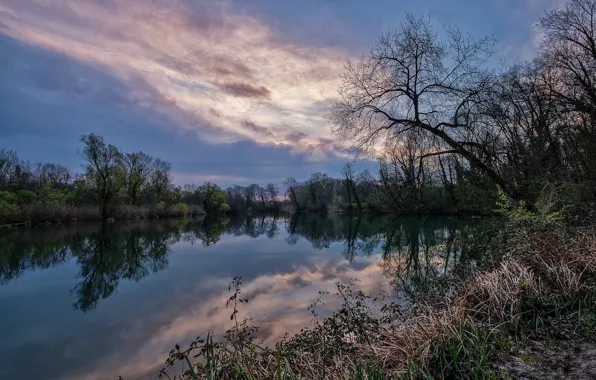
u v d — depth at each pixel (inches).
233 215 3772.1
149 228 1668.3
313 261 692.1
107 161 1904.5
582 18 646.5
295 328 301.6
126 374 253.0
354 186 2384.4
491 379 126.0
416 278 453.1
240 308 374.6
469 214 806.5
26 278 627.5
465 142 539.8
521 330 165.3
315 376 141.9
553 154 563.5
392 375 139.6
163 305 422.9
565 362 134.4
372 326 254.1
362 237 1115.9
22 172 1847.9
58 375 258.7
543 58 690.2
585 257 220.5
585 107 567.2
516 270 218.8
